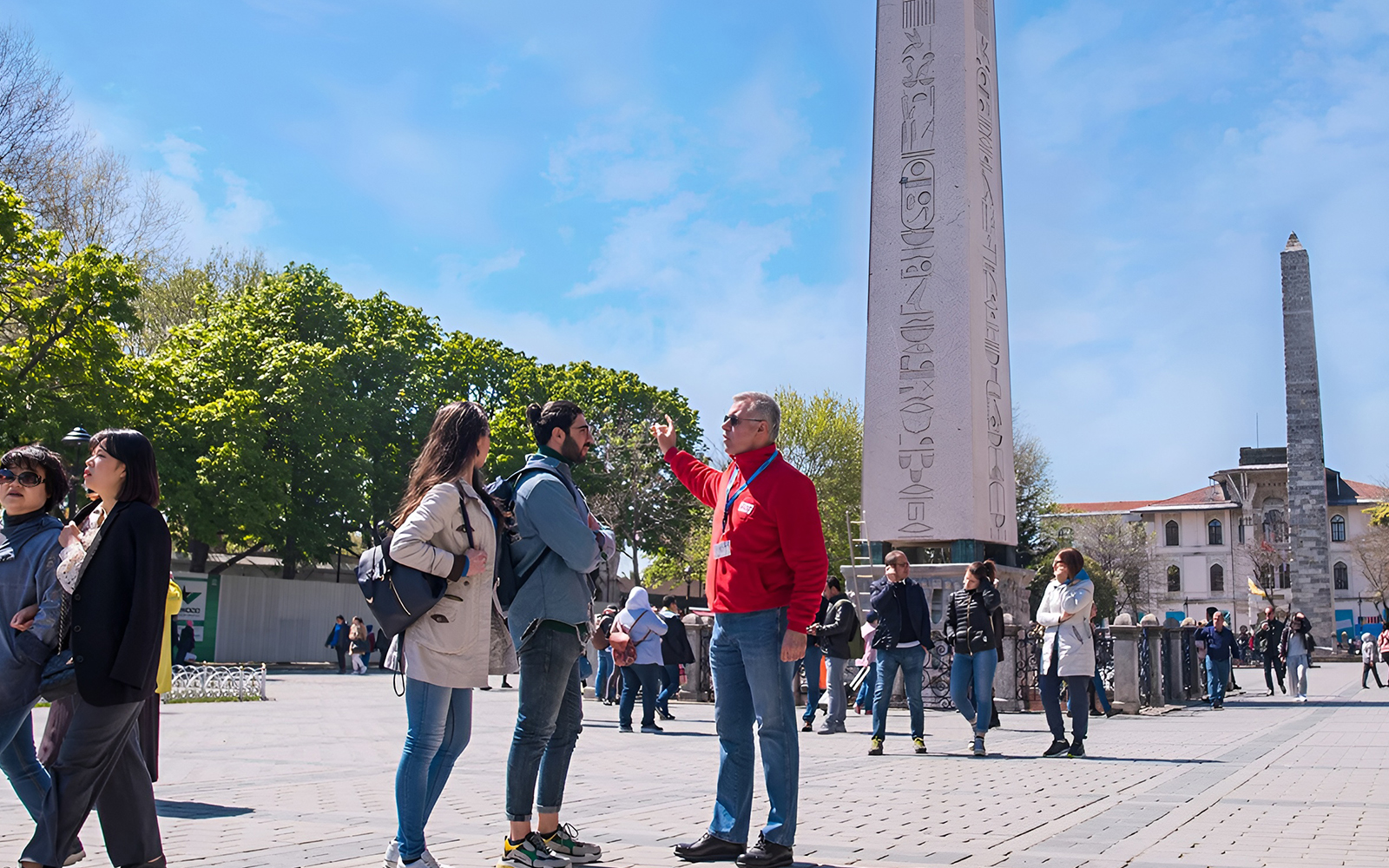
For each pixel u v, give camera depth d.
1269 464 95.44
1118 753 10.73
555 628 4.75
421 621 4.46
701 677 20.67
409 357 43.28
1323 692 25.52
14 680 4.39
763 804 6.95
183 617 35.12
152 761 4.57
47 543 4.53
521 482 4.82
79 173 31.44
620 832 5.81
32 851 3.91
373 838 5.52
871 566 16.08
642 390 51.78
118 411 26.62
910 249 16.00
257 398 35.41
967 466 15.43
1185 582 94.44
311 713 16.70
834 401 51.22
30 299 25.03
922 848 5.34
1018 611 17.62
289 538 38.69
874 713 10.74
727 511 5.18
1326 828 5.99
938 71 16.23
